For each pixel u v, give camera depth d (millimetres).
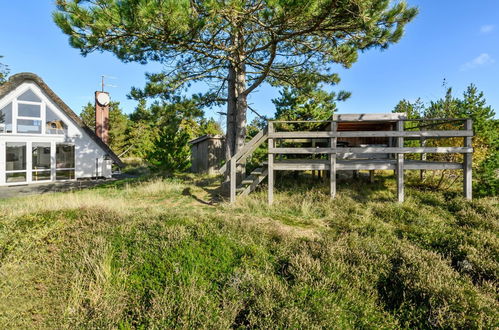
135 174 17734
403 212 5469
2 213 5723
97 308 2840
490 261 3299
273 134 6762
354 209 5793
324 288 2922
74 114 14086
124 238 4383
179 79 8977
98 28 4898
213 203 6992
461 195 6652
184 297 2846
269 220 5316
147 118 9188
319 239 4168
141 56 7590
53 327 2686
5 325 2695
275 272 3398
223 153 15531
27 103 12836
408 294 2830
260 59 9453
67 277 3512
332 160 6770
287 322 2412
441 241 4027
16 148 12445
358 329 2430
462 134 6465
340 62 8062
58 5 5098
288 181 9109
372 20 5039
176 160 12094
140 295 3080
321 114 10336
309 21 5520
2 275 3498
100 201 6875
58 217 5473
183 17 4762
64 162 13961
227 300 2826
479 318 2369
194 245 3949
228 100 8875
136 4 4512
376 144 10398
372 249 3725
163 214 5562
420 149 6527
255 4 6020
